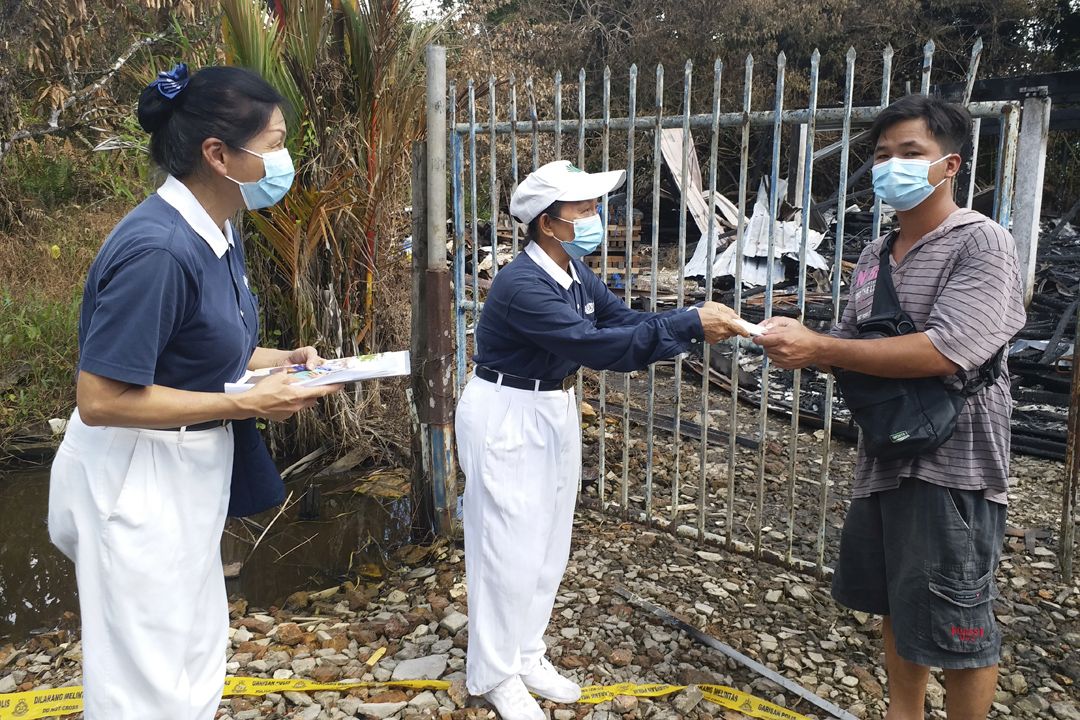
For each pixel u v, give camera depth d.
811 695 2.67
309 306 5.00
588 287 2.59
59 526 1.79
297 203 4.62
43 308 6.89
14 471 5.44
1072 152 14.35
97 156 9.57
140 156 5.72
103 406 1.60
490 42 13.59
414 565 3.87
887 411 1.98
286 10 4.70
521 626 2.51
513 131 3.56
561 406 2.47
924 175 1.98
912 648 2.05
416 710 2.66
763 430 3.15
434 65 3.57
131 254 1.59
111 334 1.57
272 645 3.15
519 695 2.53
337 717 2.65
